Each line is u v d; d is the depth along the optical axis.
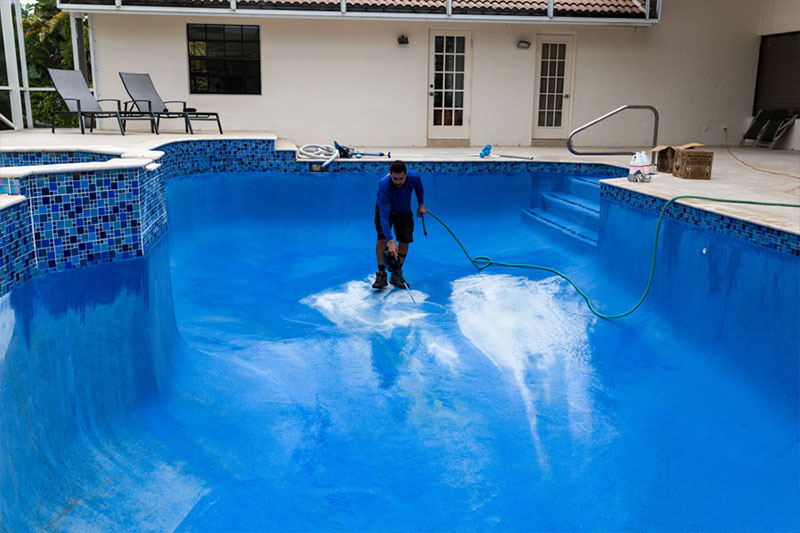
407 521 3.21
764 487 3.37
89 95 11.02
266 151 9.75
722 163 9.62
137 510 3.14
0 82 11.83
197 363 4.86
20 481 2.84
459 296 6.80
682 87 14.04
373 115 13.00
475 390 4.62
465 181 10.16
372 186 10.09
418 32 12.77
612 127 13.93
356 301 6.69
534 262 8.09
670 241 5.50
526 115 13.49
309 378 4.82
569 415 4.25
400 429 4.09
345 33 12.60
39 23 24.20
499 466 3.68
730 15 13.90
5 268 2.80
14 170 3.12
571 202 9.12
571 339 5.52
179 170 8.81
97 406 3.57
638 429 4.03
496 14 12.38
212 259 8.28
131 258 3.78
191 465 3.56
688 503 3.31
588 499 3.38
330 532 3.12
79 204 3.41
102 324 3.60
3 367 2.75
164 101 12.43
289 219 9.96
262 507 3.27
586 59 13.54
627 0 13.35
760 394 4.10
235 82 12.61
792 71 13.34
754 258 4.30
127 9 11.44
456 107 13.31
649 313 5.74
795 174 7.77
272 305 6.62
